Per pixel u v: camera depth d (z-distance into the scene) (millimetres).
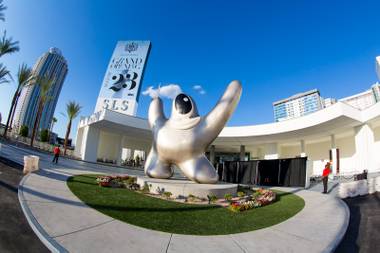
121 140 33500
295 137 27828
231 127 29172
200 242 4293
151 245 3996
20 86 25891
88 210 5559
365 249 4398
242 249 4105
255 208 7559
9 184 7102
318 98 110188
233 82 10648
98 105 46844
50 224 4441
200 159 10391
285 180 16391
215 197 8344
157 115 11680
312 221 6066
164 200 7777
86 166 19219
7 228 4219
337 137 27500
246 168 20109
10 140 25156
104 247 3754
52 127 57750
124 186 9633
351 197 9352
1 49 19500
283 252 4051
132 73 47812
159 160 10906
